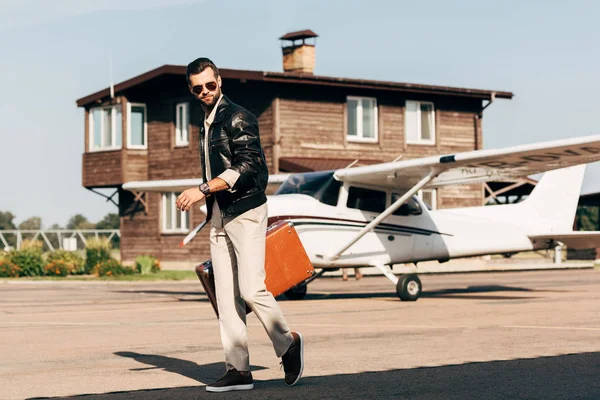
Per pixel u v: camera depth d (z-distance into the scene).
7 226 59.59
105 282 20.16
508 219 14.84
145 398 4.73
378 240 13.23
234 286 5.02
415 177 12.93
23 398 4.79
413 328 8.43
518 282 18.56
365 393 4.80
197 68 4.95
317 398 4.66
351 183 13.01
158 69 26.33
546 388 4.90
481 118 29.39
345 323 9.12
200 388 5.05
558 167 12.60
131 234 29.72
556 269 27.09
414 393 4.77
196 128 27.28
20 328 8.96
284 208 12.32
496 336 7.58
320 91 26.30
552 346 6.82
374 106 27.41
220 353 6.74
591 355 6.28
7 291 16.89
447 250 14.09
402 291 12.70
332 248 12.66
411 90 27.38
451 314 10.05
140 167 28.64
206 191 4.74
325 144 26.33
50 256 24.30
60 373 5.72
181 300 13.64
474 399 4.58
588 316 9.52
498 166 12.45
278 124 25.45
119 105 28.70
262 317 4.96
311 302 12.71
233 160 4.91
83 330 8.68
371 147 27.17
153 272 23.80
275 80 24.88
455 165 12.27
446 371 5.57
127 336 8.05
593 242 14.85
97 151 29.14
